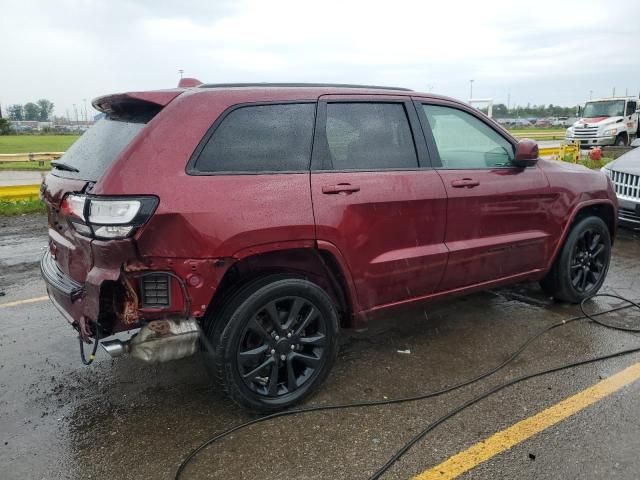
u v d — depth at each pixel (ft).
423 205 12.08
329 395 11.24
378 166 11.72
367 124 11.78
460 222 12.89
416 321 15.24
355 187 11.04
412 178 12.00
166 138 9.40
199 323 10.08
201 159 9.60
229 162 9.87
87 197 8.98
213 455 9.30
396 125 12.23
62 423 10.30
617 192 24.64
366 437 9.79
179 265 9.19
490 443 9.55
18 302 16.84
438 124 13.05
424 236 12.29
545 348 13.38
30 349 13.48
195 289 9.34
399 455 9.21
